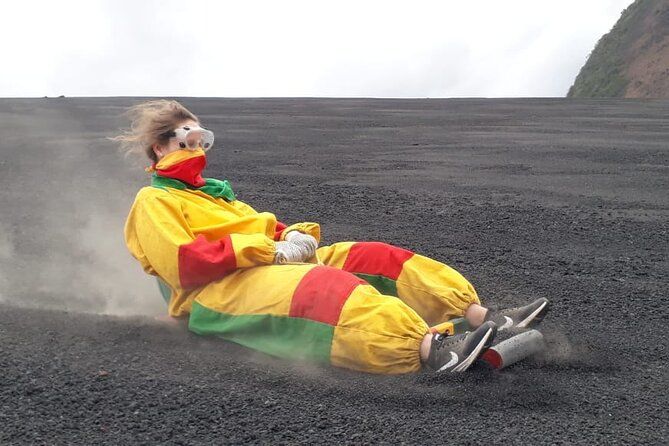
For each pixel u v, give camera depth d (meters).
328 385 3.61
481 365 3.76
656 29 58.69
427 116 23.12
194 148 4.49
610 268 6.07
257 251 4.01
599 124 19.11
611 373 3.91
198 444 3.10
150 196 4.32
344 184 10.26
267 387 3.61
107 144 15.21
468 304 4.23
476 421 3.29
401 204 8.77
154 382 3.66
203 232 4.28
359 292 3.74
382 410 3.38
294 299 3.81
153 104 4.57
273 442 3.12
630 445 3.14
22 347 4.09
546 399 3.52
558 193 9.46
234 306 4.01
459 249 6.71
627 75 57.56
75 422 3.28
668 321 4.81
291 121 21.72
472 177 10.80
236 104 31.30
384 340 3.65
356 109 27.27
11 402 3.45
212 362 3.89
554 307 5.07
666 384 3.79
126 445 3.10
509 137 16.23
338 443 3.11
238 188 9.99
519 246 6.81
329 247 4.57
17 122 21.05
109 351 4.04
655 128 17.77
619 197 9.16
